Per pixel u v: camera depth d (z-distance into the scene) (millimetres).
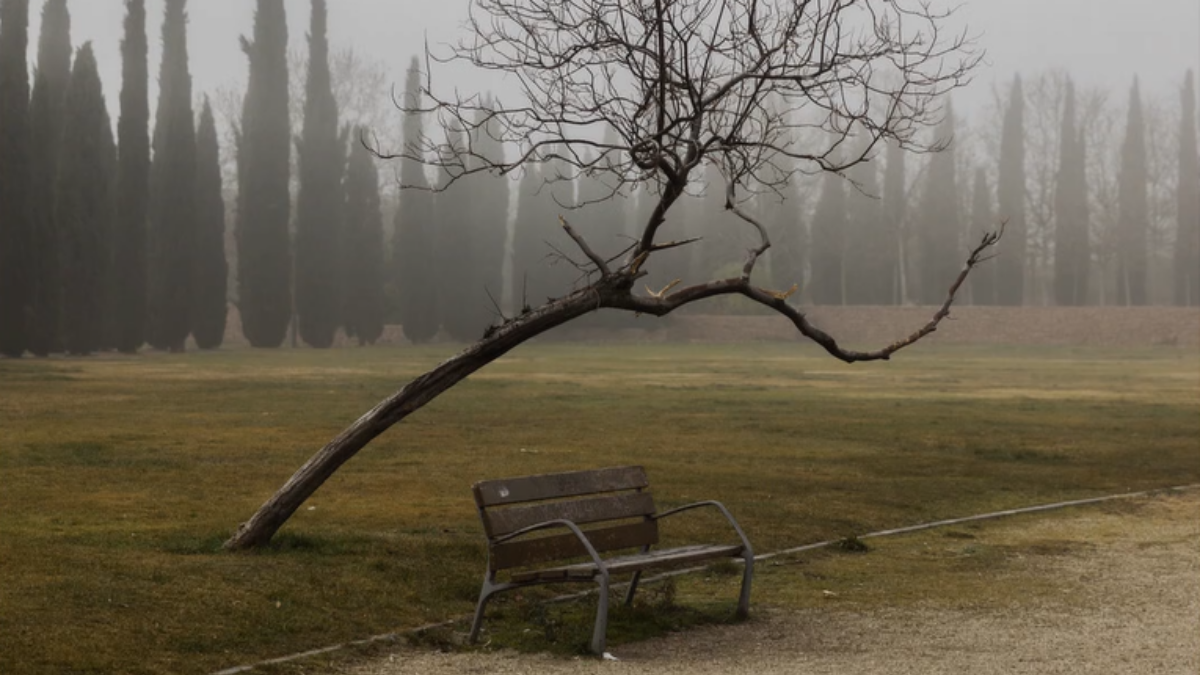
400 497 13922
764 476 16375
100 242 60719
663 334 86750
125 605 7781
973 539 12336
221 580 8609
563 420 24594
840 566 10727
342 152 74000
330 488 14578
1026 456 19391
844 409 28328
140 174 63688
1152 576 10383
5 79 56344
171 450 17953
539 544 7918
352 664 7070
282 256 71312
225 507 12719
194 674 6617
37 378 36781
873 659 7344
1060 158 89625
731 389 35594
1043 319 82500
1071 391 35875
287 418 23875
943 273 88750
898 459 18719
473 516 12609
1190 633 8133
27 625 7156
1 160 56344
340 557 9773
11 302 56719
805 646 7688
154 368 45938
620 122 9461
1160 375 45781
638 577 8695
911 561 11039
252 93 70812
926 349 75375
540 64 9242
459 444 19797
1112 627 8328
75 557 9234
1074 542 12219
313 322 73125
